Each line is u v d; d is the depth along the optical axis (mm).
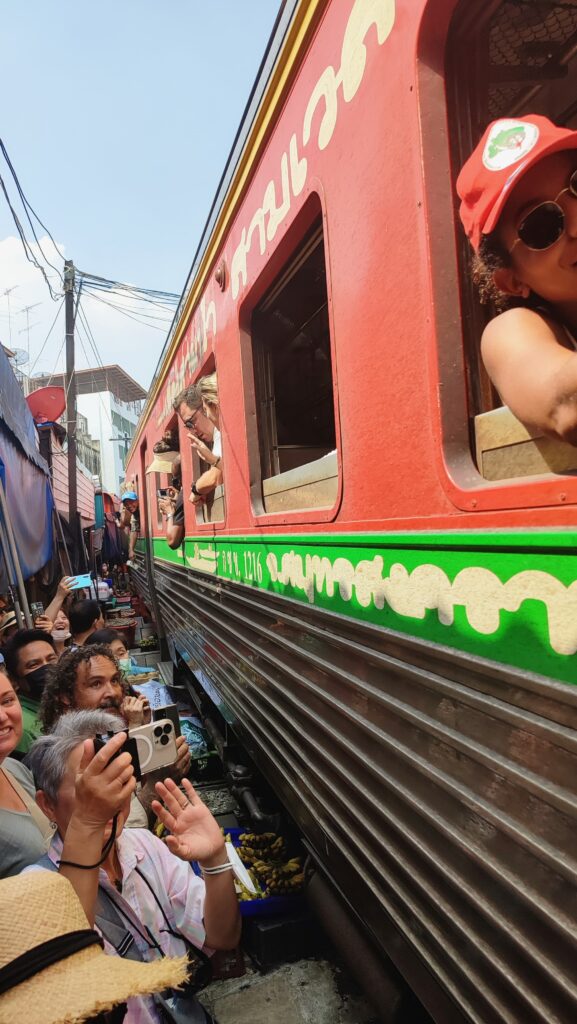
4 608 6211
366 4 1701
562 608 1106
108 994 808
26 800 2176
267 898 2795
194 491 4465
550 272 1136
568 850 1069
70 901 907
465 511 1372
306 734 2293
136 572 11695
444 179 1474
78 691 2664
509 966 1182
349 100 1828
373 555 1796
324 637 2102
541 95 1753
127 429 43906
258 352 3113
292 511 2531
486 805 1258
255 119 2602
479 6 1401
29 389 22453
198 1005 1627
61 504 14148
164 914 1661
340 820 1977
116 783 1288
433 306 1462
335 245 1971
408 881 1536
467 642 1372
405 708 1570
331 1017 2410
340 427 2004
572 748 1057
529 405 1140
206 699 4867
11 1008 789
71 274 13930
